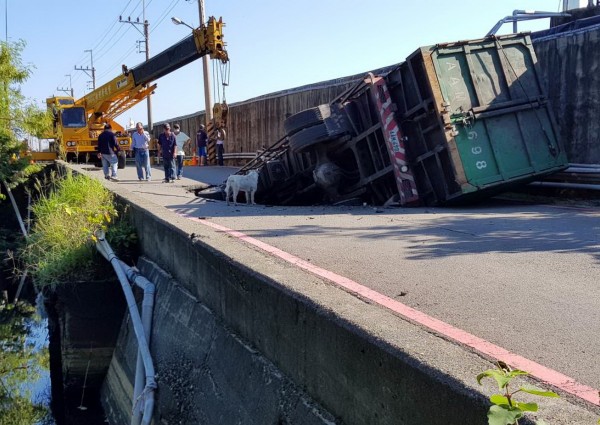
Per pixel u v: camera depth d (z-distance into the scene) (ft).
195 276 22.25
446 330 12.82
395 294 16.02
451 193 35.96
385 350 10.66
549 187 39.81
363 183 40.65
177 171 65.41
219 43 80.33
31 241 39.70
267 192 48.44
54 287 30.68
